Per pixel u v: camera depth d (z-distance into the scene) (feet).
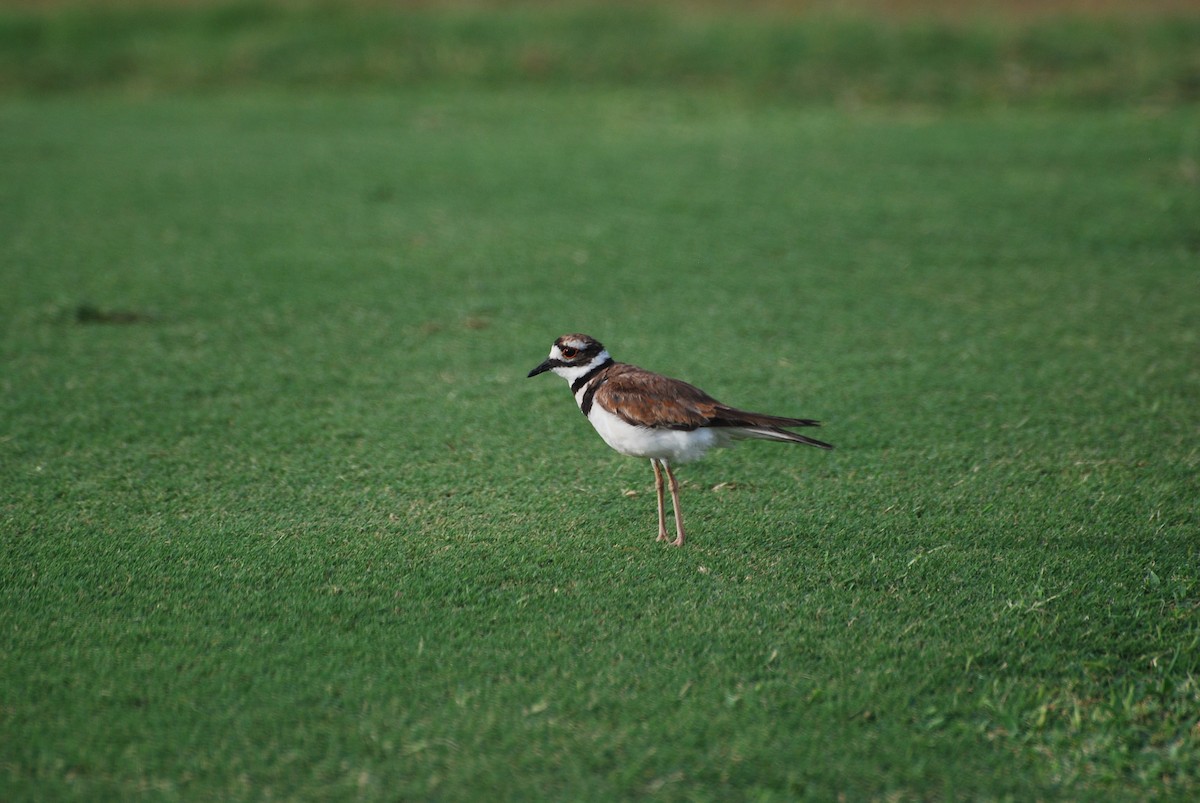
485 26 99.76
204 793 21.22
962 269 54.80
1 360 43.47
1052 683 24.81
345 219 62.64
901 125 81.97
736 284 53.01
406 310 49.62
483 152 76.38
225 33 100.89
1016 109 84.74
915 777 22.00
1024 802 21.49
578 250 57.67
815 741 22.88
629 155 75.56
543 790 21.48
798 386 41.81
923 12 98.73
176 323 47.80
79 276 53.21
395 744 22.56
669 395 29.73
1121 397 40.37
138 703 23.67
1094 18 95.45
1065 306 49.75
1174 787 21.94
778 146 77.20
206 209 64.18
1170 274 53.47
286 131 81.82
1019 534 31.14
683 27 97.96
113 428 37.88
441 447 36.94
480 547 30.53
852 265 55.52
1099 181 68.03
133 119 85.20
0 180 69.15
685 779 21.81
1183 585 28.25
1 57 97.04
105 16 102.53
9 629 26.23
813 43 94.17
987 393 41.04
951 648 25.82
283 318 48.52
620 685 24.45
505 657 25.32
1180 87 85.97
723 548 30.63
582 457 36.47
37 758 22.00
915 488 34.12
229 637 26.02
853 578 28.91
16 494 33.19
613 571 29.27
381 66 95.45
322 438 37.45
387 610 27.27
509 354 44.98
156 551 30.01
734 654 25.58
